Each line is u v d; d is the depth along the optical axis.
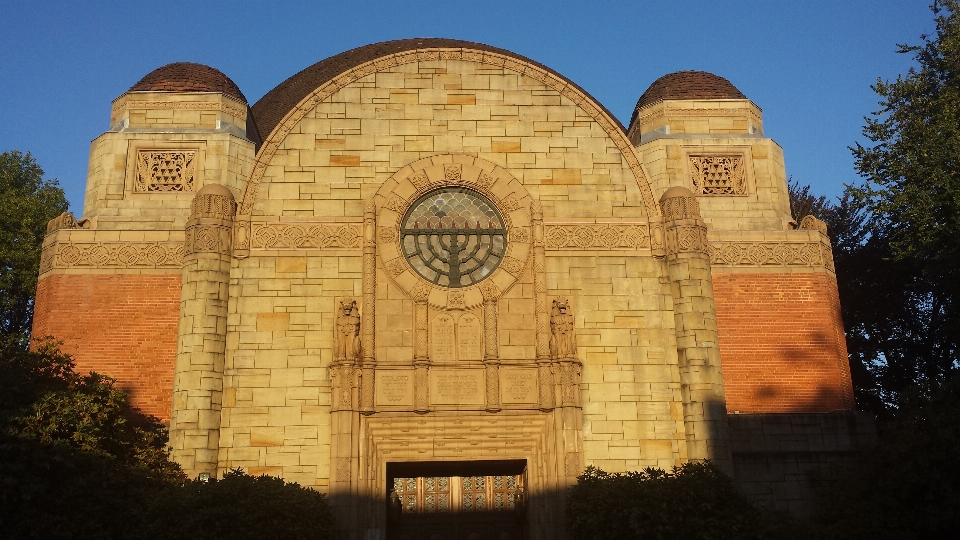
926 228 29.41
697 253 26.44
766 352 27.36
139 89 29.50
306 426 24.53
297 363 25.09
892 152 30.97
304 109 27.61
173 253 26.83
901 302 38.78
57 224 27.27
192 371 24.19
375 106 27.88
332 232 26.44
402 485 26.11
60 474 20.17
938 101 30.09
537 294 25.97
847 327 40.25
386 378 24.84
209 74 30.64
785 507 25.27
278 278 25.84
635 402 25.41
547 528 23.97
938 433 22.58
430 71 28.36
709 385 25.14
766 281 28.09
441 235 26.84
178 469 22.88
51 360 22.23
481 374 25.20
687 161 29.84
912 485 23.03
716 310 27.67
